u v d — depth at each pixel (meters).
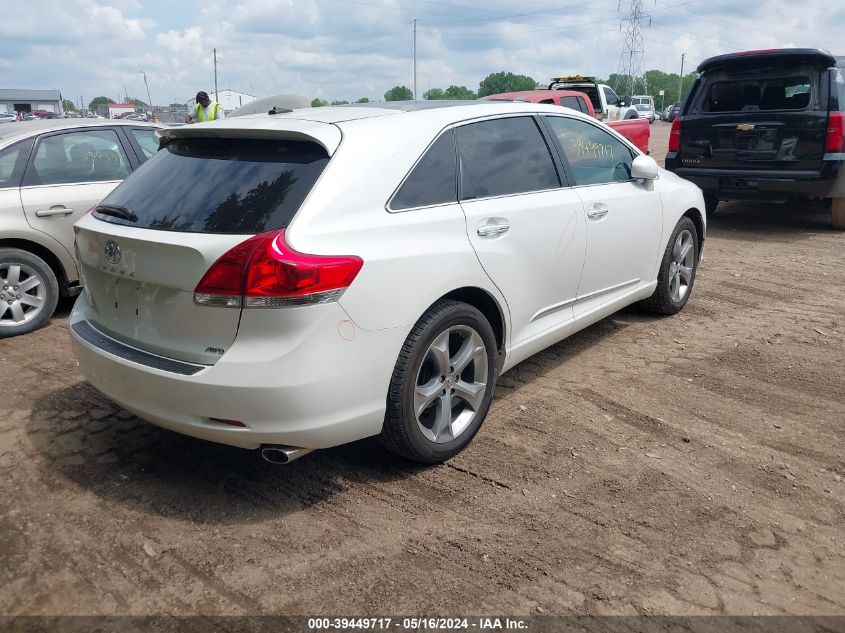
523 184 3.82
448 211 3.31
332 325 2.74
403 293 2.98
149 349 2.99
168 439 3.72
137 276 2.95
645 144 13.17
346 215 2.89
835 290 6.20
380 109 3.54
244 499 3.14
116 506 3.10
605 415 3.87
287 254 2.67
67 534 2.91
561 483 3.21
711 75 8.58
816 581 2.57
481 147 3.65
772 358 4.65
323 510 3.04
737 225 9.30
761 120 8.05
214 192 2.97
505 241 3.56
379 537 2.85
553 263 3.93
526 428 3.74
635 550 2.74
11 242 5.47
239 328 2.71
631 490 3.15
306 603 2.49
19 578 2.64
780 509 3.00
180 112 47.94
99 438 3.74
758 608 2.44
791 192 8.11
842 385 4.21
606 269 4.46
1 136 5.62
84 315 3.46
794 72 7.91
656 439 3.60
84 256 3.31
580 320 4.32
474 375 3.50
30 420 3.96
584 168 4.37
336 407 2.81
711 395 4.11
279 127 3.07
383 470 3.36
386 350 2.94
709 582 2.57
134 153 6.21
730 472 3.29
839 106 7.80
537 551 2.75
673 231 5.23
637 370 4.48
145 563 2.72
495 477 3.27
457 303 3.28
